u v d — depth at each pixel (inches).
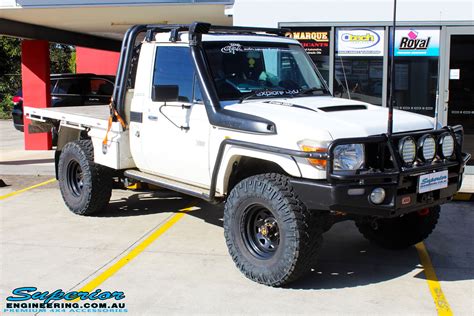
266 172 217.6
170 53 241.0
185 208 317.1
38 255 237.0
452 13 366.0
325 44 385.4
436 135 203.0
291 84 245.1
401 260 233.9
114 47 651.5
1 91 1013.2
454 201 333.4
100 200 291.7
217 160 212.8
